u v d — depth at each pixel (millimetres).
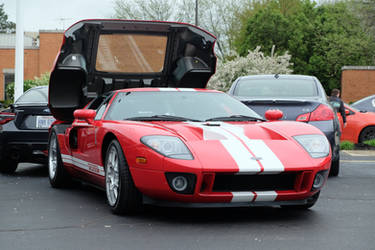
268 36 42375
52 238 4012
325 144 4816
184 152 4430
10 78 37656
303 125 5133
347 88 33094
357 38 37188
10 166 8562
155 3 41906
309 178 4566
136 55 7289
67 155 6492
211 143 4566
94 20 6789
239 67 21391
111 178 5059
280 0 47688
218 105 5711
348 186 6828
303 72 42531
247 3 47719
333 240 3928
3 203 5633
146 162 4484
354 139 14156
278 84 8031
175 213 4977
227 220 4664
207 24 46531
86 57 7047
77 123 6148
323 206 5375
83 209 5242
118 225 4461
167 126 4910
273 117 5602
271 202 4602
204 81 7625
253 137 4762
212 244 3814
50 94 7055
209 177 4340
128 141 4680
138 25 7012
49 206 5430
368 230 4262
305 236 4059
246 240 3932
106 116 5574
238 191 4469
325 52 40344
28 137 8203
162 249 3684
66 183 6863
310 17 45594
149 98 5660
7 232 4219
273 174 4512
